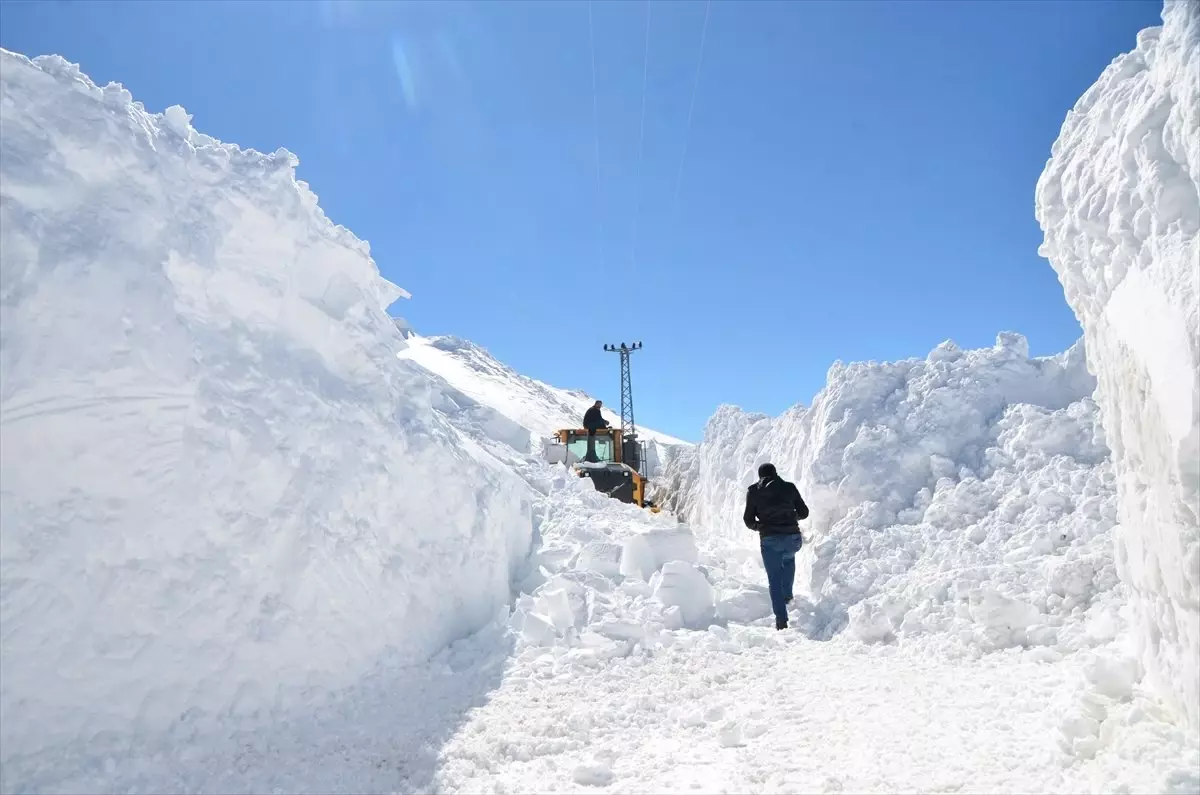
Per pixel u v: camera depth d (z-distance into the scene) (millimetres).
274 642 4086
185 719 3617
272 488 4426
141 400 3809
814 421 9242
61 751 3201
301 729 3912
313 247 5547
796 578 8023
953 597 5359
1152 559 3018
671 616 6086
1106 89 3271
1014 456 6887
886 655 5055
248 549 4152
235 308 4773
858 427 8070
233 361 4547
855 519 7266
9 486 3299
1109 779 2521
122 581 3566
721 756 3391
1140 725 2748
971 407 7668
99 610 3463
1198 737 2598
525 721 3939
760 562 8773
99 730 3338
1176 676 2816
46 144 3742
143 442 3785
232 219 4828
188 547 3900
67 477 3496
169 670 3625
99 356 3658
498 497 6656
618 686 4582
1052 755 2828
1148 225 2777
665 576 6441
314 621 4367
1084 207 3242
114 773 3186
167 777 3246
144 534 3709
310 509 4590
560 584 6316
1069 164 3449
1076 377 7664
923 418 7750
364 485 5062
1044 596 4961
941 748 3148
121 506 3652
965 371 7988
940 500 6926
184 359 4090
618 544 7332
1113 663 3205
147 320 3902
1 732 3072
